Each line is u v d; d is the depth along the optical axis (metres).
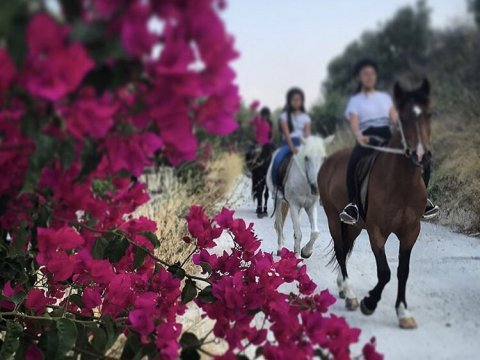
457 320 4.64
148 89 1.72
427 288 5.60
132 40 1.51
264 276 3.08
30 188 1.77
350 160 5.27
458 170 9.14
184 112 1.77
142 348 2.67
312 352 2.53
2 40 1.51
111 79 1.65
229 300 2.87
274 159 7.99
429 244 7.47
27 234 2.33
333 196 5.66
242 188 11.83
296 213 7.13
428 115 4.41
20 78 1.54
